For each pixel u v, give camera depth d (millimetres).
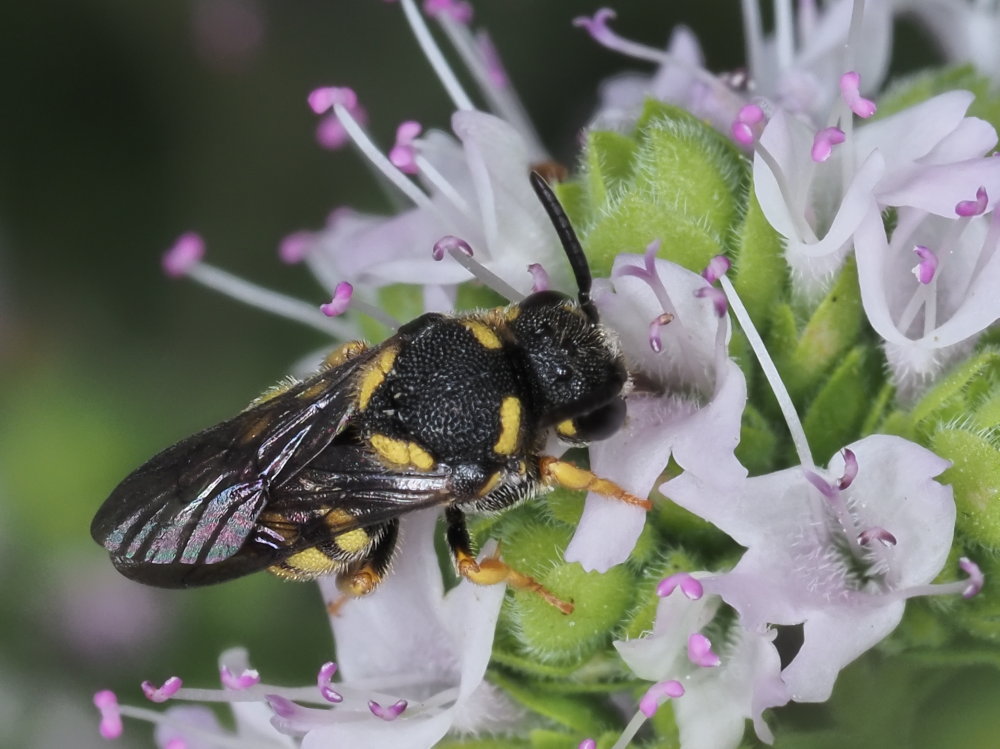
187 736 53
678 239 50
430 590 50
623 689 50
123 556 49
